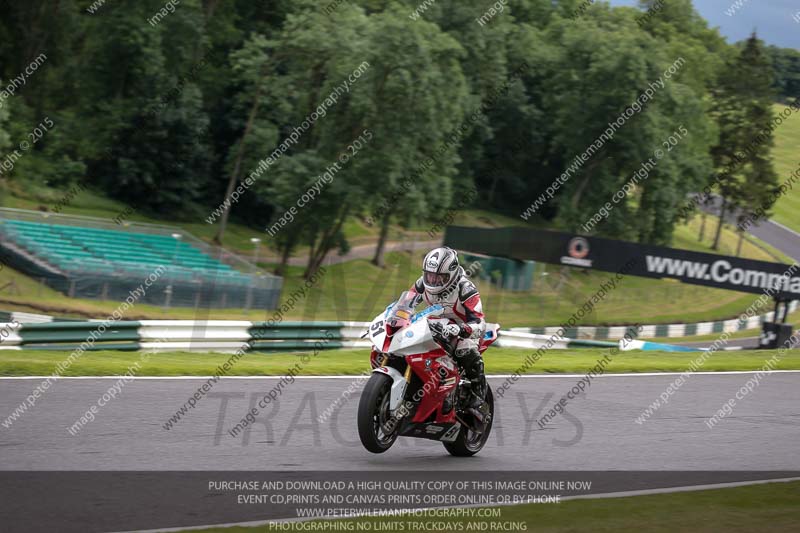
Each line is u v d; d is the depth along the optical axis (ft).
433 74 259.39
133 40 306.96
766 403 86.07
